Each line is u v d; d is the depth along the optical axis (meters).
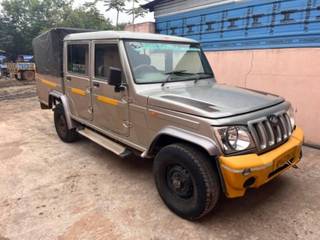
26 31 37.00
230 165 2.44
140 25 8.67
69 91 4.81
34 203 3.24
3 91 14.14
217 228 2.81
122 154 3.58
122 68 3.39
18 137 5.79
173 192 3.03
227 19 6.30
